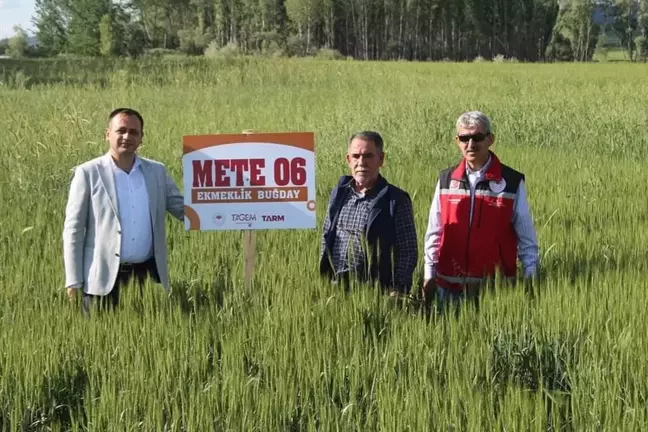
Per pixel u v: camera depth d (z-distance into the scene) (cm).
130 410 374
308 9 9919
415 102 1645
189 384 402
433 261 527
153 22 10444
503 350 434
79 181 513
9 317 496
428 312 506
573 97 1864
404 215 500
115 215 511
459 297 510
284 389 385
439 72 4056
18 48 8981
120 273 523
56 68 3288
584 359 409
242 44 10038
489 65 5603
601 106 1568
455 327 444
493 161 506
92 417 371
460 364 411
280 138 522
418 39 10112
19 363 416
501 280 502
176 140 1221
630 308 464
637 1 10512
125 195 516
